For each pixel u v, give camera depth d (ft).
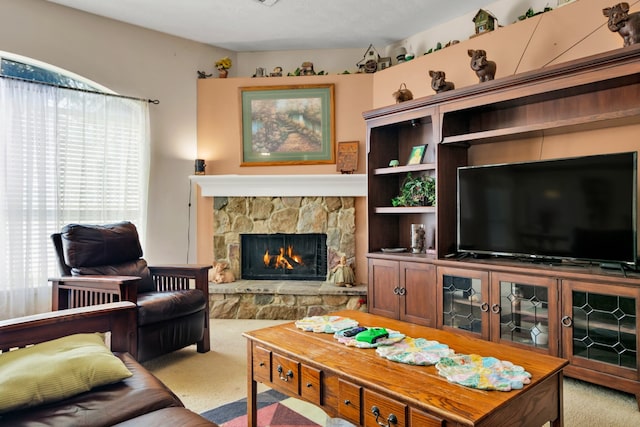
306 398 5.61
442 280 10.56
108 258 10.56
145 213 13.85
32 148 11.62
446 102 10.63
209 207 15.12
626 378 7.58
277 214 14.70
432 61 12.70
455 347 6.08
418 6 12.38
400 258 11.51
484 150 11.55
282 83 14.88
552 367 5.23
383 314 12.00
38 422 4.13
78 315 5.97
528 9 11.34
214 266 14.57
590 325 8.07
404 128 13.41
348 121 14.64
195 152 15.19
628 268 8.42
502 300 9.41
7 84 11.23
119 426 4.12
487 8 12.29
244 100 15.02
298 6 12.41
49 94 11.98
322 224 14.53
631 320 7.54
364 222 14.49
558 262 9.52
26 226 11.49
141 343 8.78
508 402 4.38
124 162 13.55
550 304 8.61
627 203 8.13
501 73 11.03
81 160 12.64
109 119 13.24
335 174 14.16
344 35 14.44
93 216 12.92
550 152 10.25
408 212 12.12
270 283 14.30
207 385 8.46
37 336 5.62
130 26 13.78
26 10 11.91
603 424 6.89
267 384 6.23
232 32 14.30
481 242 10.52
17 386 4.36
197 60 15.20
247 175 14.32
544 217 9.36
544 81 8.85
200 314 10.27
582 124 8.87
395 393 4.55
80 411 4.35
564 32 9.88
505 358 5.60
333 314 8.04
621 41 8.97
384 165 13.16
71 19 12.66
